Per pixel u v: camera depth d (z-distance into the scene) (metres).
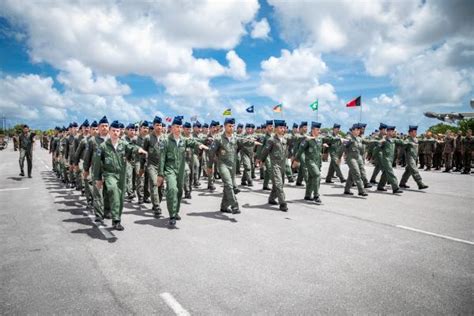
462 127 40.59
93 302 3.31
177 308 3.19
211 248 4.94
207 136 13.05
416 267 4.24
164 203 8.68
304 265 4.28
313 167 8.61
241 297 3.41
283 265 4.28
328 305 3.24
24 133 14.12
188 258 4.52
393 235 5.68
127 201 9.02
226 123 7.39
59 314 3.09
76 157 7.86
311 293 3.50
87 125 10.11
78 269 4.16
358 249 4.93
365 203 8.66
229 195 7.15
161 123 7.69
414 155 11.24
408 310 3.15
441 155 19.20
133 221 6.65
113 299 3.37
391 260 4.48
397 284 3.73
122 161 6.04
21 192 10.30
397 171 18.02
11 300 3.36
